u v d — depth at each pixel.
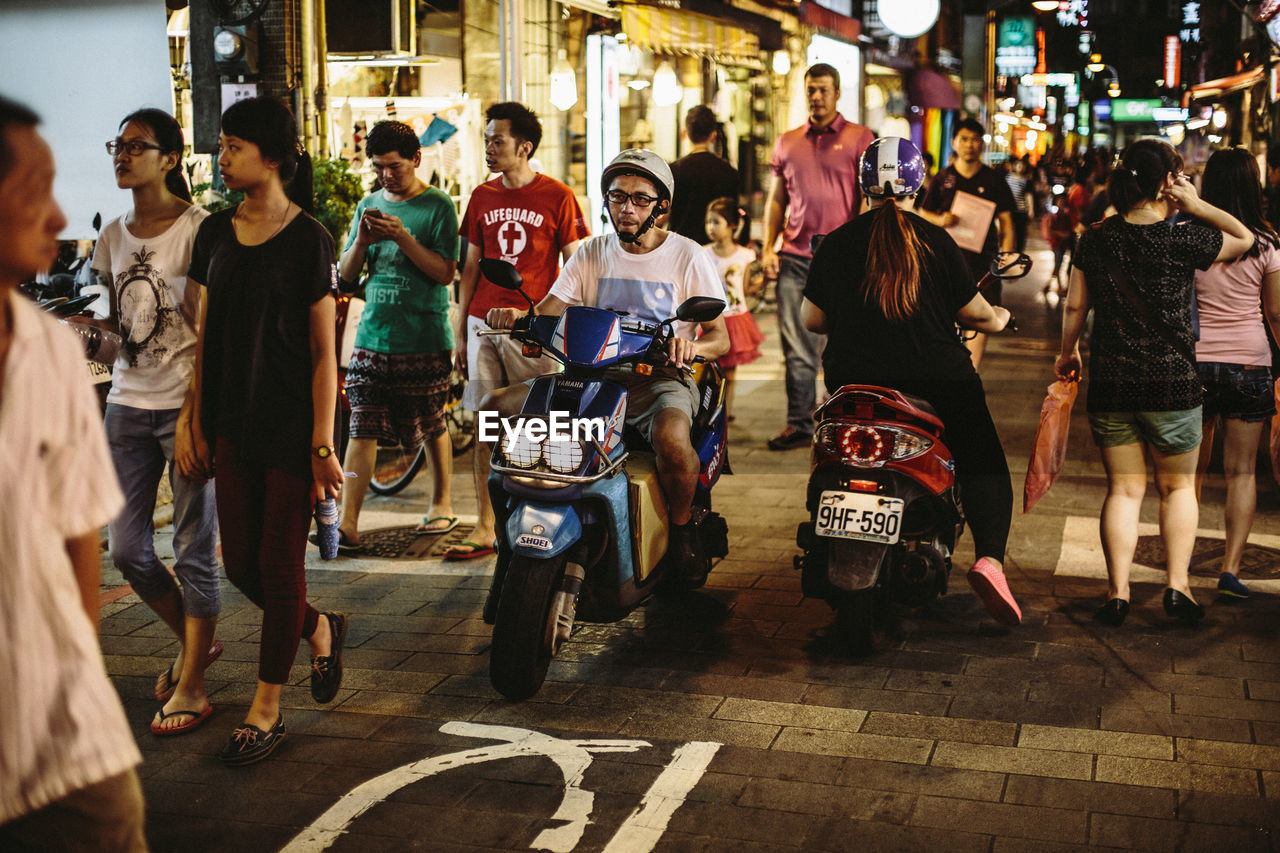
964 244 6.07
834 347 4.57
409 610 5.10
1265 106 6.29
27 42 7.09
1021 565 5.50
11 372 1.86
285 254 3.58
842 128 7.46
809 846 3.14
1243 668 4.28
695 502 4.68
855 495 4.25
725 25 9.00
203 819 3.33
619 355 4.10
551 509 4.00
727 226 7.46
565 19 9.55
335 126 9.05
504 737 3.84
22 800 1.88
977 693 4.11
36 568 1.88
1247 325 4.86
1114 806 3.31
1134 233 4.54
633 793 3.45
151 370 3.92
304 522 3.73
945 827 3.22
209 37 7.83
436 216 5.79
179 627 4.15
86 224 7.13
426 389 5.96
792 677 4.30
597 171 9.98
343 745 3.81
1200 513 6.27
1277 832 3.15
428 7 9.36
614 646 4.64
